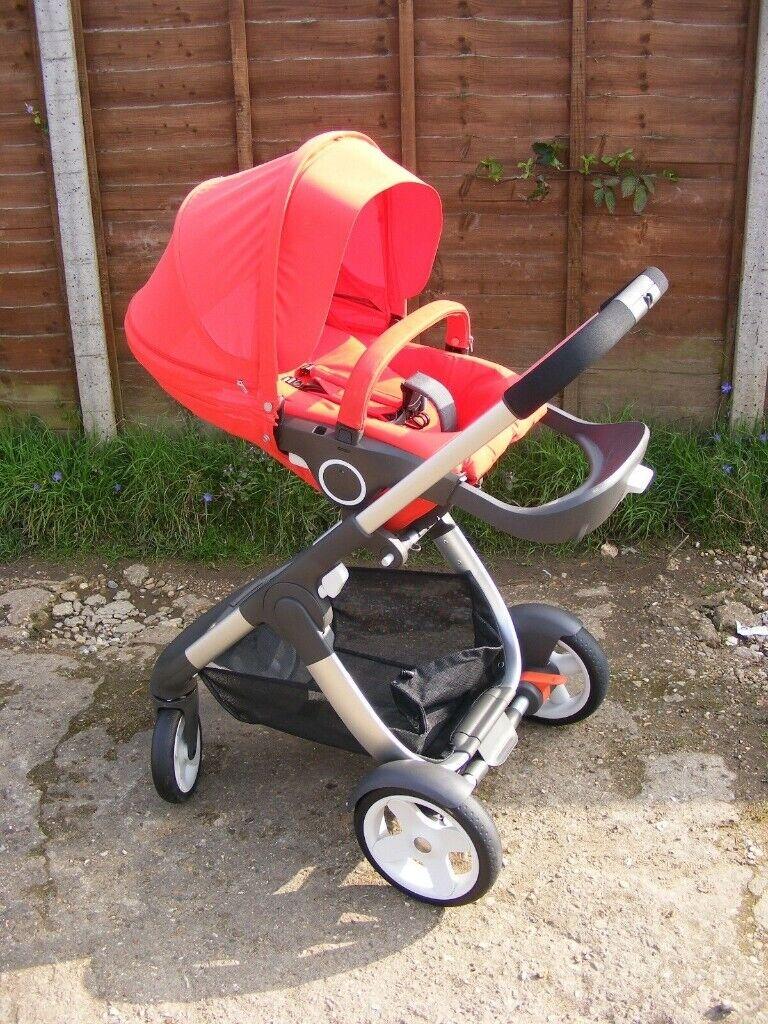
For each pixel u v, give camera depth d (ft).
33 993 8.82
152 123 15.72
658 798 10.80
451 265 16.12
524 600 14.43
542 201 15.64
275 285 8.71
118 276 16.53
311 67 15.29
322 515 15.57
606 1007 8.56
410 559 15.34
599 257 15.88
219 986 8.85
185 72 15.44
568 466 15.61
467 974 8.91
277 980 8.89
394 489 8.65
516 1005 8.61
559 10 14.73
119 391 17.10
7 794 11.11
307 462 9.27
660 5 14.62
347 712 9.56
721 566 14.99
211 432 16.87
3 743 11.92
